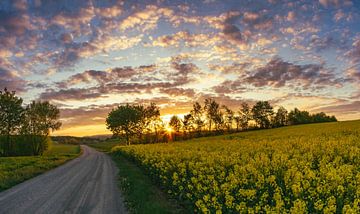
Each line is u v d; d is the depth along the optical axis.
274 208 7.74
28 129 79.81
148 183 19.56
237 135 75.00
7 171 28.44
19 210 13.03
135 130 96.06
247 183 10.70
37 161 41.97
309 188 9.19
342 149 19.97
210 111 116.12
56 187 18.89
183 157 21.08
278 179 11.45
